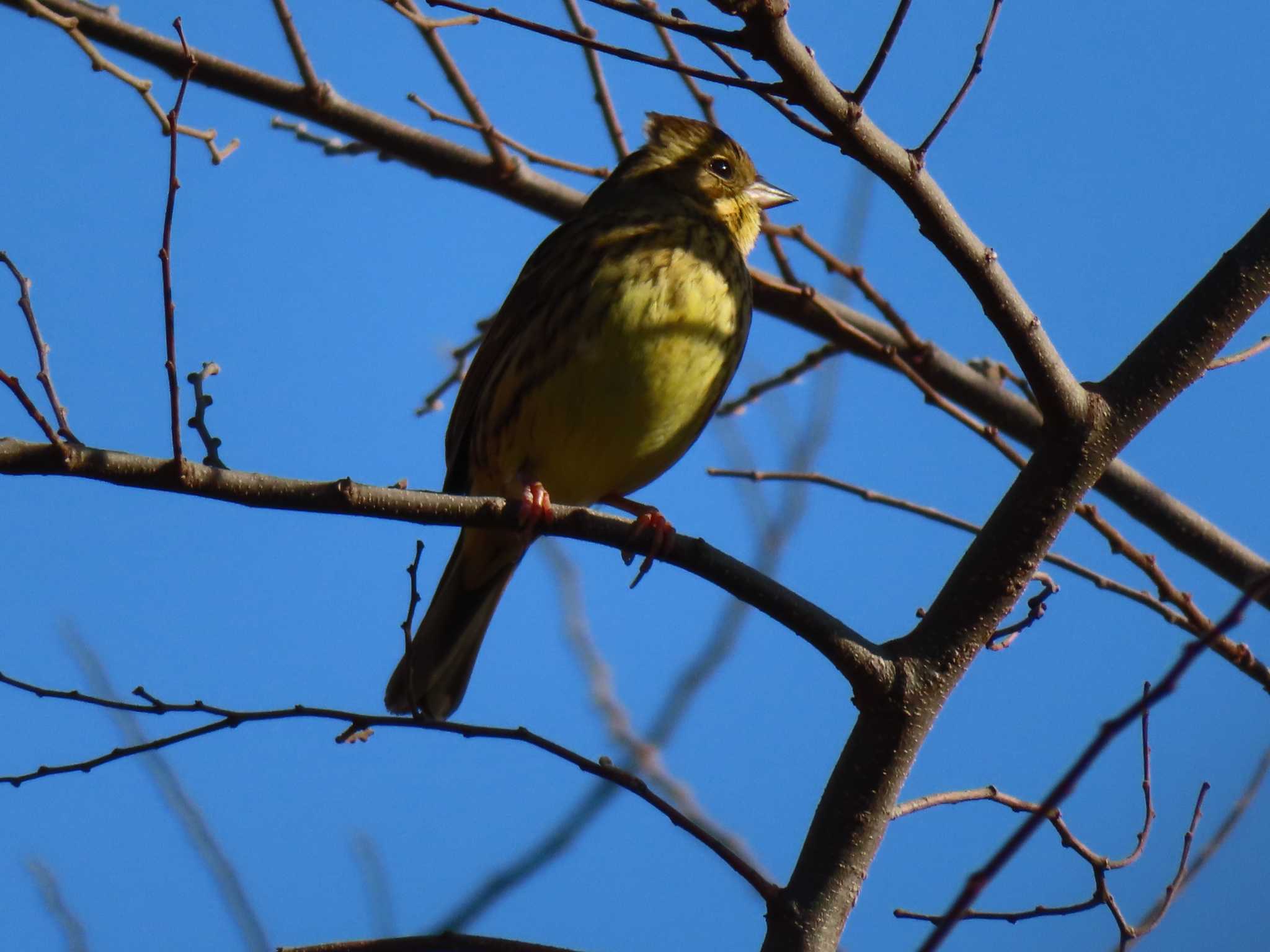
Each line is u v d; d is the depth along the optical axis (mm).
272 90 12086
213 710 7684
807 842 7703
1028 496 7773
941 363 12531
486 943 7062
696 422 11109
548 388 10773
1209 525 11664
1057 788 5254
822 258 11828
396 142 12508
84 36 10422
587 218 11773
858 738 7770
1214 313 7770
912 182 7086
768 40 6531
